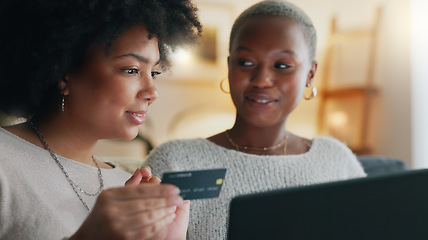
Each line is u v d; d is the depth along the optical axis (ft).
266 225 1.91
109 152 13.39
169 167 4.07
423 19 14.37
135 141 13.47
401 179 1.98
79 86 3.27
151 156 4.19
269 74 3.97
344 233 1.92
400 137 14.79
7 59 3.33
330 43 14.51
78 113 3.33
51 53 3.22
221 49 13.88
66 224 3.22
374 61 14.71
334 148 4.51
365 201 1.95
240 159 4.13
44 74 3.27
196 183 2.81
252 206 1.92
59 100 3.35
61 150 3.45
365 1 14.66
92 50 3.20
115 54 3.20
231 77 4.08
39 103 3.43
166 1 3.86
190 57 13.58
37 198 3.13
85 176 3.56
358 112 14.65
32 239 3.05
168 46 4.08
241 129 4.22
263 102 4.01
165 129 13.79
